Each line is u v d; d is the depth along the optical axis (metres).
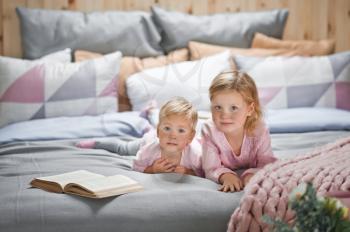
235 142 2.10
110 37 3.20
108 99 2.93
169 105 2.08
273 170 1.89
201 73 2.97
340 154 1.95
